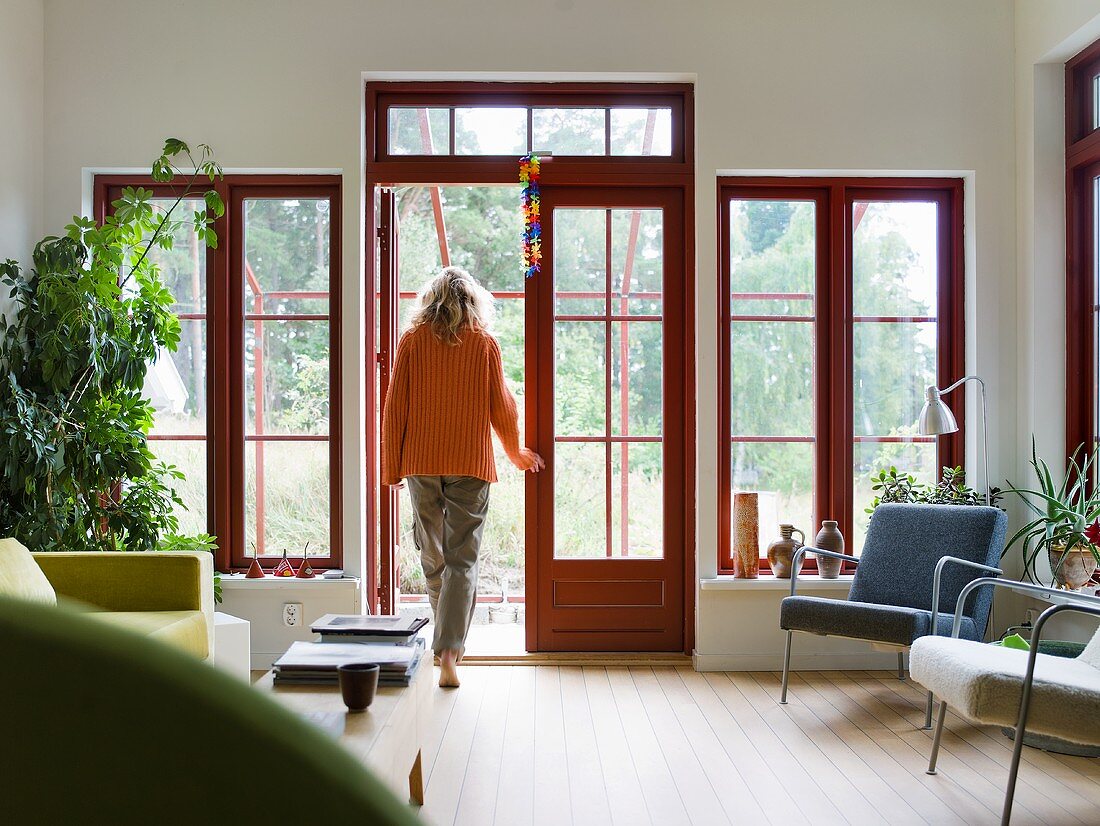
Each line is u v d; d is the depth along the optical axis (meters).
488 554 7.24
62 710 0.18
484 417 3.99
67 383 3.73
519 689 3.89
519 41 4.32
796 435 4.49
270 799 0.18
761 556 4.46
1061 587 3.84
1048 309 4.26
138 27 4.30
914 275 4.51
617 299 4.49
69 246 3.98
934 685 2.67
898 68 4.36
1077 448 3.99
